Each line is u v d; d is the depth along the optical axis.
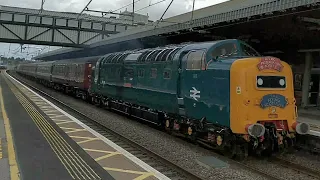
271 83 10.44
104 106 23.48
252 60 10.27
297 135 12.60
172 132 14.48
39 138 11.46
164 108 14.44
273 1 12.57
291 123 10.79
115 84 20.48
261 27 16.47
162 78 14.40
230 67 10.28
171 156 10.85
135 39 24.59
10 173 7.62
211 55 11.36
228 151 11.13
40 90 37.47
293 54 22.89
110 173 7.95
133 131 14.98
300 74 22.67
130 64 18.19
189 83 12.35
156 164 9.50
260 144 10.66
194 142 12.87
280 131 10.64
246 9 13.92
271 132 10.48
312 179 9.02
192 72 12.16
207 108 11.32
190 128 12.66
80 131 12.98
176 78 13.17
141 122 18.23
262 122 10.40
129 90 18.28
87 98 27.58
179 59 13.07
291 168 10.04
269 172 9.60
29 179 7.34
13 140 10.97
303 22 14.69
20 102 23.05
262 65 10.32
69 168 8.23
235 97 10.08
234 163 10.20
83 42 41.50
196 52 12.07
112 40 28.83
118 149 10.21
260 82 10.23
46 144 10.62
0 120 14.92
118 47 33.12
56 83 40.03
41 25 39.84
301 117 17.16
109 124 16.72
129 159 9.15
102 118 18.61
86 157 9.26
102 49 38.94
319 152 11.66
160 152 11.37
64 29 40.69
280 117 10.56
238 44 11.73
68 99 29.47
